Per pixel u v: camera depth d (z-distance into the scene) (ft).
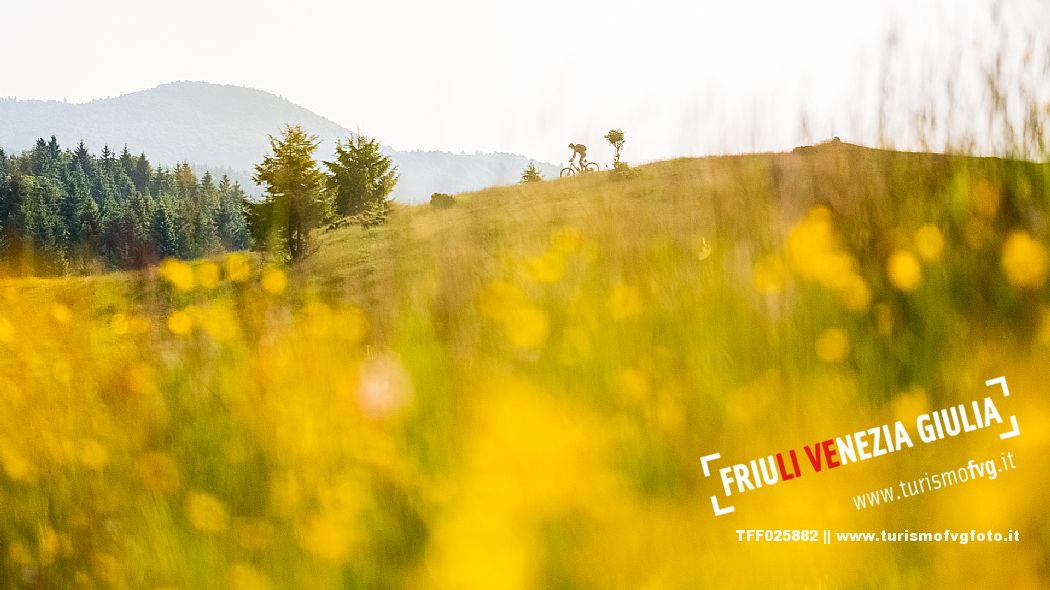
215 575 4.75
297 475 5.30
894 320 5.22
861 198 6.24
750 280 5.88
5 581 5.30
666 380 5.16
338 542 4.66
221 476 5.66
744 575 3.99
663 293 6.06
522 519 4.48
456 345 6.28
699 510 4.40
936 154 6.35
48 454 5.99
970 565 3.80
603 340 5.69
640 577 4.09
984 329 5.04
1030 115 6.19
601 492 4.51
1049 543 3.82
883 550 4.00
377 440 5.37
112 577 5.03
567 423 4.91
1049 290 5.09
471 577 4.27
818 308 5.47
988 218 5.86
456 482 4.79
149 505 5.50
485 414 5.11
